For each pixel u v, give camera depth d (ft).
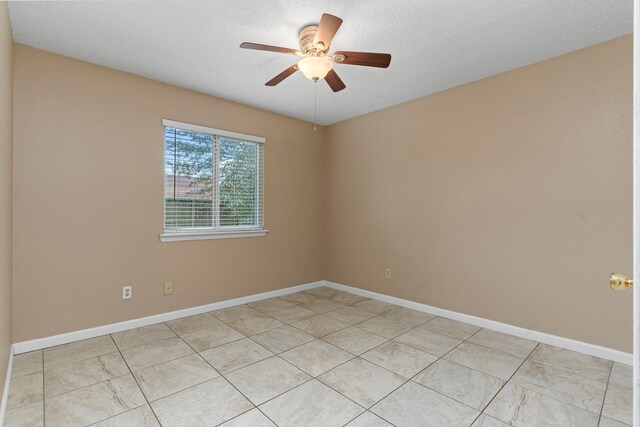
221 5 6.38
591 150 7.80
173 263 10.25
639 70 1.80
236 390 6.31
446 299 10.52
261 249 12.57
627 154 7.36
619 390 6.33
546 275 8.48
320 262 14.76
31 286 7.82
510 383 6.59
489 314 9.53
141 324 9.55
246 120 12.02
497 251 9.37
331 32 6.01
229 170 11.80
